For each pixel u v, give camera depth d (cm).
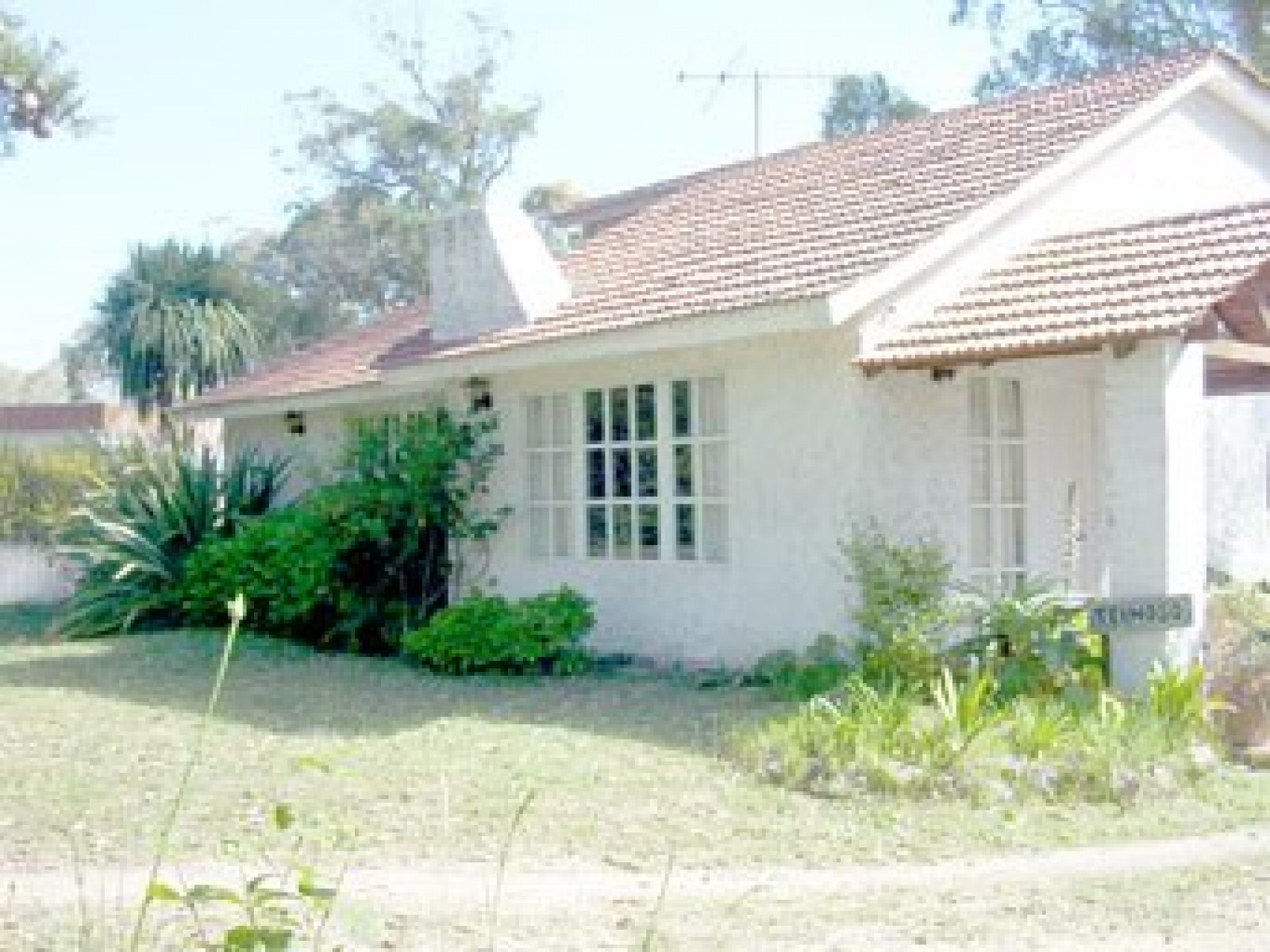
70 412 4138
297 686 1470
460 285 1881
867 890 780
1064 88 1755
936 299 1392
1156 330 1161
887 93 4153
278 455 2267
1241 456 1791
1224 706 1148
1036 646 1176
